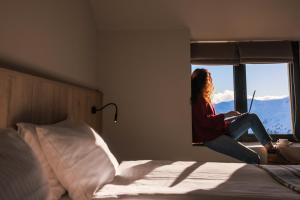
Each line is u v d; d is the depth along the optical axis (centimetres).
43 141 122
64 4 199
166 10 272
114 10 272
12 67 132
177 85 280
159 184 140
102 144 165
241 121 266
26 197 77
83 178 123
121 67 285
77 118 206
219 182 144
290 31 290
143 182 145
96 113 258
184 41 284
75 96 202
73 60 217
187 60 282
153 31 287
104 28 288
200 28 286
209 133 265
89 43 261
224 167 185
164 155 276
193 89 276
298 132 305
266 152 268
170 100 279
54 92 167
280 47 305
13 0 134
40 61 161
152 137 278
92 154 137
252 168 182
